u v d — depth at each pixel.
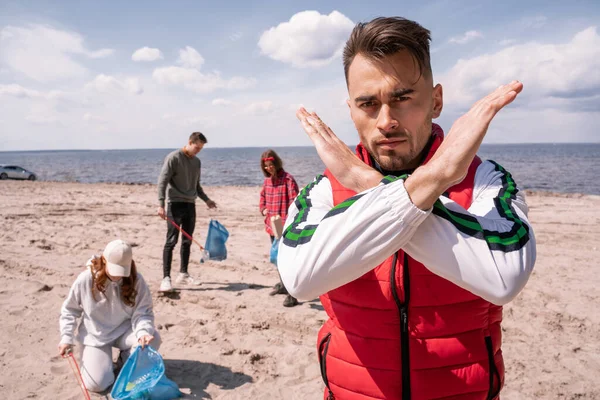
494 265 0.89
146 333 3.65
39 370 3.85
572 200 14.90
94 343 3.69
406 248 0.93
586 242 8.60
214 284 6.30
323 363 1.18
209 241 6.12
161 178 5.83
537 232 9.62
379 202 0.86
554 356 4.14
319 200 1.12
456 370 1.05
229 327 4.81
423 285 1.01
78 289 3.66
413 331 1.04
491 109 0.82
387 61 0.94
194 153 5.97
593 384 3.68
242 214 12.85
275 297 5.77
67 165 81.62
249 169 58.62
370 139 1.02
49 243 8.70
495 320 1.12
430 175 0.82
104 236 9.48
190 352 4.23
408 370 1.05
